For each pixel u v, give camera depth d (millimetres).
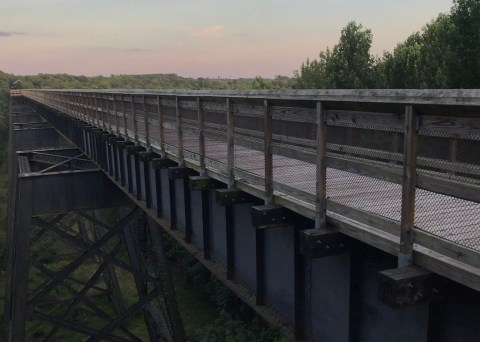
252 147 6070
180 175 8375
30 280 23844
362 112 4160
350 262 4730
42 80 157250
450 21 24531
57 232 14750
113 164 14891
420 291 3615
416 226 3902
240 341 18422
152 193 11469
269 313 6355
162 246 16078
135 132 11508
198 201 8594
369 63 35406
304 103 4934
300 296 5719
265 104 5551
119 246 16359
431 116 3494
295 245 5602
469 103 3068
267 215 5418
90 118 19062
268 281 6449
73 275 25141
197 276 25125
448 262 3457
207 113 9453
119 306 20422
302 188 5523
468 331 3660
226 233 7395
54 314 21328
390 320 4418
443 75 23906
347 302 4898
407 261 3789
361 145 5465
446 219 4195
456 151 4027
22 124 36156
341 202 4930
